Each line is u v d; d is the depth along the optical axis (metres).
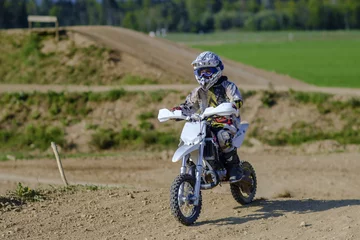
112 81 58.75
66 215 16.81
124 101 49.66
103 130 46.81
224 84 16.27
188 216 15.48
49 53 64.12
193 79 58.97
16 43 66.38
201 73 16.03
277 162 34.94
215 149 15.64
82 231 15.38
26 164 37.53
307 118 46.44
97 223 16.03
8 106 50.44
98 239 14.70
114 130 46.81
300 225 15.02
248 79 63.81
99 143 45.28
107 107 49.41
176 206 14.97
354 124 45.66
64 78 60.06
